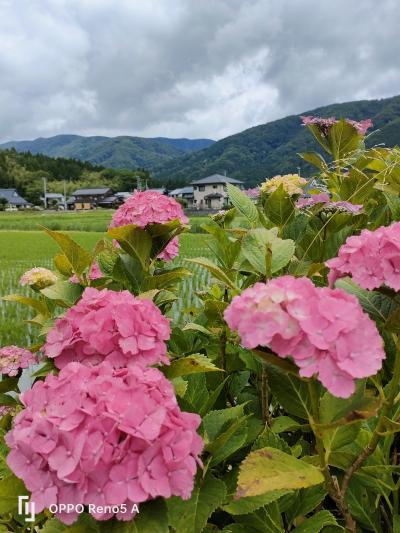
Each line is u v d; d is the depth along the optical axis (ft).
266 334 3.78
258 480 4.11
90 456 3.78
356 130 9.70
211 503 4.49
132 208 8.52
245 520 5.12
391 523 5.96
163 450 3.85
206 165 584.81
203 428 5.13
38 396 4.42
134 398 4.04
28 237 112.57
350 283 5.41
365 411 4.03
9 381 9.02
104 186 431.84
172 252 9.34
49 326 7.58
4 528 6.13
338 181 9.44
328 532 5.19
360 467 5.09
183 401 5.51
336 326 3.73
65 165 469.98
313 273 6.53
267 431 5.33
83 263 8.05
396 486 5.17
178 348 8.36
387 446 5.35
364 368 3.71
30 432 4.04
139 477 3.78
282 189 7.53
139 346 5.17
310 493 5.30
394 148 9.15
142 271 8.52
